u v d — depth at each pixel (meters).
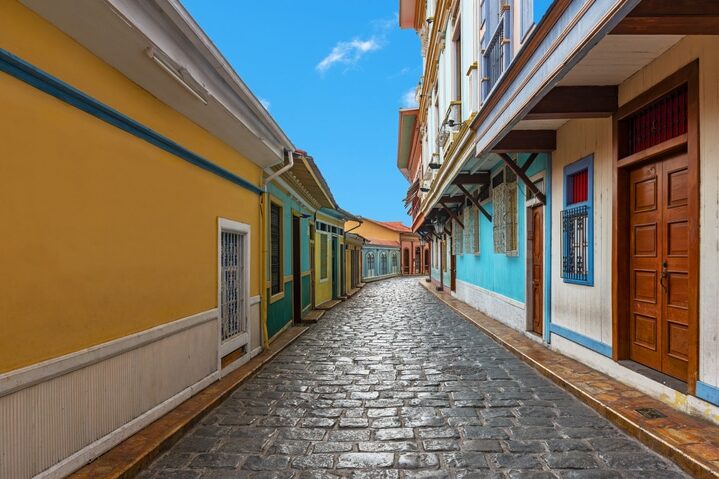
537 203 7.35
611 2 2.54
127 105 3.59
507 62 5.35
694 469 2.92
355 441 3.63
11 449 2.43
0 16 2.42
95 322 3.15
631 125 4.71
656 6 2.77
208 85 4.42
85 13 2.83
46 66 2.75
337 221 18.19
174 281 4.29
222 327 5.62
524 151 6.48
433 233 24.36
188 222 4.59
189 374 4.57
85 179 3.06
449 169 9.74
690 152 3.62
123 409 3.45
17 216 2.50
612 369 4.94
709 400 3.47
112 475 2.86
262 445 3.58
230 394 4.92
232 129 5.39
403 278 38.34
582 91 4.76
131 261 3.59
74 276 2.94
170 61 3.68
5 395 2.40
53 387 2.75
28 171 2.58
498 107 5.08
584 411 4.21
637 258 4.65
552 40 3.44
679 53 3.77
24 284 2.54
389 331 9.41
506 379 5.42
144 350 3.75
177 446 3.57
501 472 3.06
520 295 8.34
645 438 3.42
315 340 8.44
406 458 3.30
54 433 2.75
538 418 4.07
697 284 3.57
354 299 17.67
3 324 2.40
